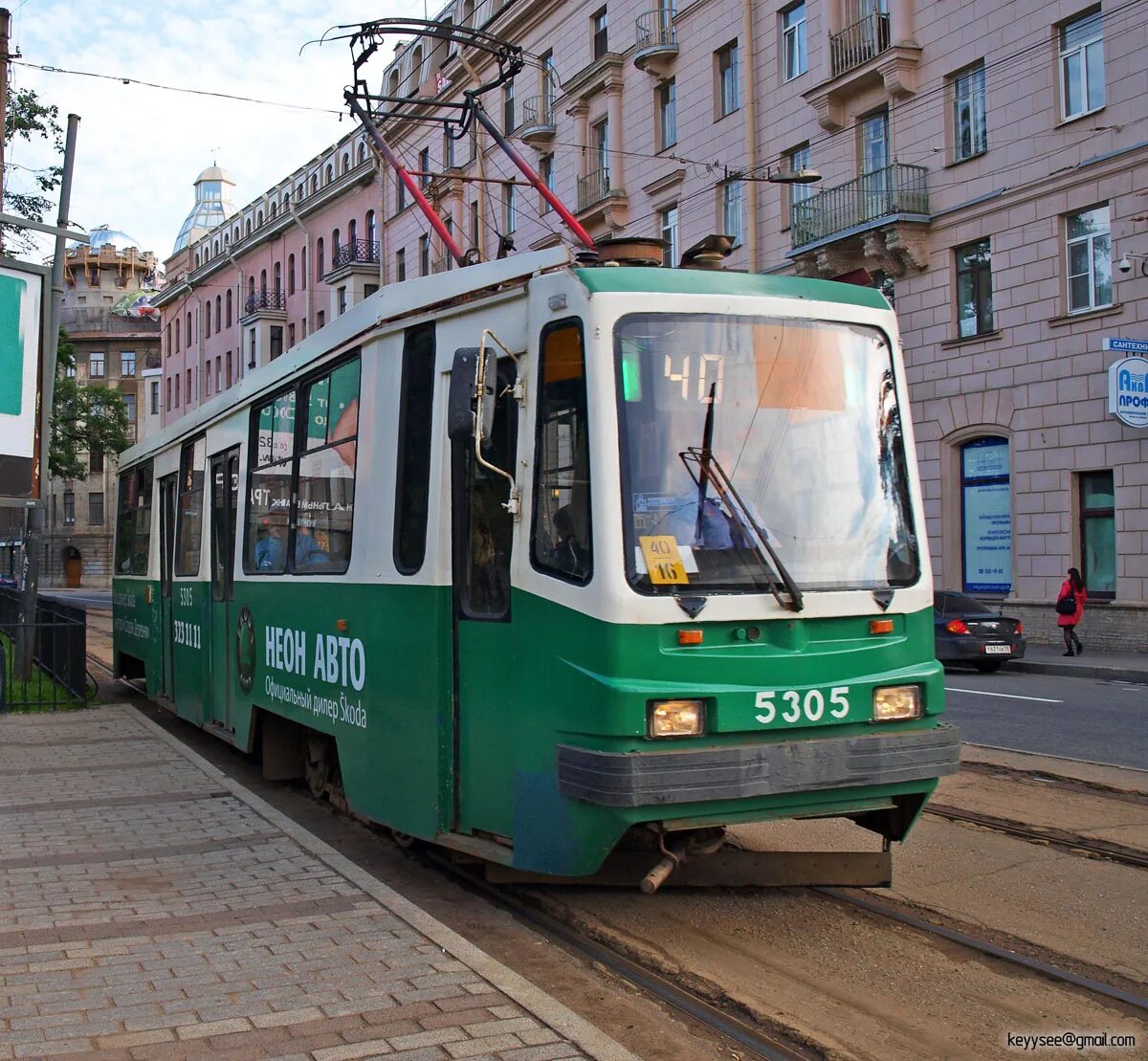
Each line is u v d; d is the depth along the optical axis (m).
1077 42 22.61
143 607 13.87
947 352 25.27
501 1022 4.21
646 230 33.88
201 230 80.56
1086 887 6.43
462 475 6.09
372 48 11.09
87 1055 3.97
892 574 5.59
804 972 5.16
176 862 6.57
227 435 10.25
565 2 36.81
